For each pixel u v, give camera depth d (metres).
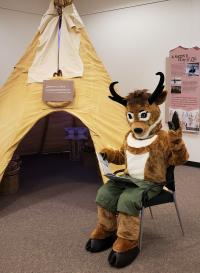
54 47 3.16
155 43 4.21
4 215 2.68
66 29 3.16
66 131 4.42
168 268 1.92
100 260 2.01
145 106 2.14
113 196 2.13
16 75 3.23
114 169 2.67
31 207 2.86
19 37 4.61
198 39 3.81
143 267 1.93
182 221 2.54
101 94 3.01
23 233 2.37
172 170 2.15
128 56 4.53
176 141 2.05
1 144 2.86
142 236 2.29
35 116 2.90
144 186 2.06
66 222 2.54
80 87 2.99
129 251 1.97
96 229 2.17
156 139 2.14
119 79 4.70
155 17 4.15
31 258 2.04
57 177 3.72
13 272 1.89
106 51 4.78
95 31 4.86
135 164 2.16
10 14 4.48
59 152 4.86
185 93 3.98
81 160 4.37
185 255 2.06
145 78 4.40
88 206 2.87
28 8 4.62
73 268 1.92
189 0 3.80
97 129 2.81
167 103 4.18
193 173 3.81
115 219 2.17
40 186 3.42
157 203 2.10
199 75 3.82
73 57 3.10
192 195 3.08
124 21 4.48
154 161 2.11
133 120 2.19
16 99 3.10
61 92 2.90
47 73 3.09
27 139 4.58
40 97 2.98
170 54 4.04
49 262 1.99
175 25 3.98
